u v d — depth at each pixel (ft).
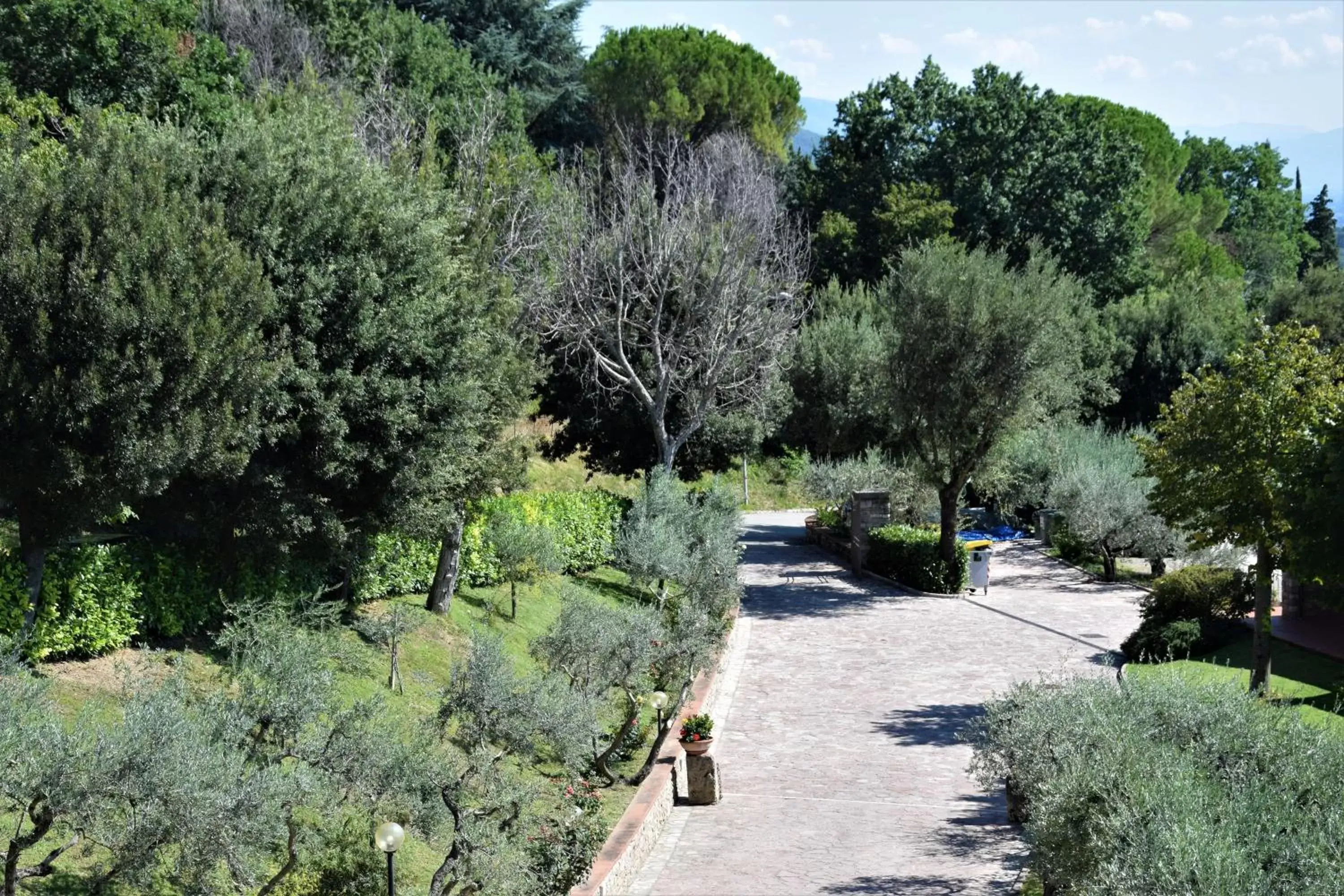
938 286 105.09
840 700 72.69
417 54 138.00
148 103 84.74
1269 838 27.02
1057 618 97.30
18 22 83.51
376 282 50.34
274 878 30.07
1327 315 163.84
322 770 30.89
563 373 107.96
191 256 42.27
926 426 108.68
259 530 49.01
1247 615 85.56
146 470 39.60
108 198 40.52
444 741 46.42
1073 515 117.70
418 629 61.11
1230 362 66.08
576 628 53.16
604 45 200.85
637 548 76.38
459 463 56.08
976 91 194.49
